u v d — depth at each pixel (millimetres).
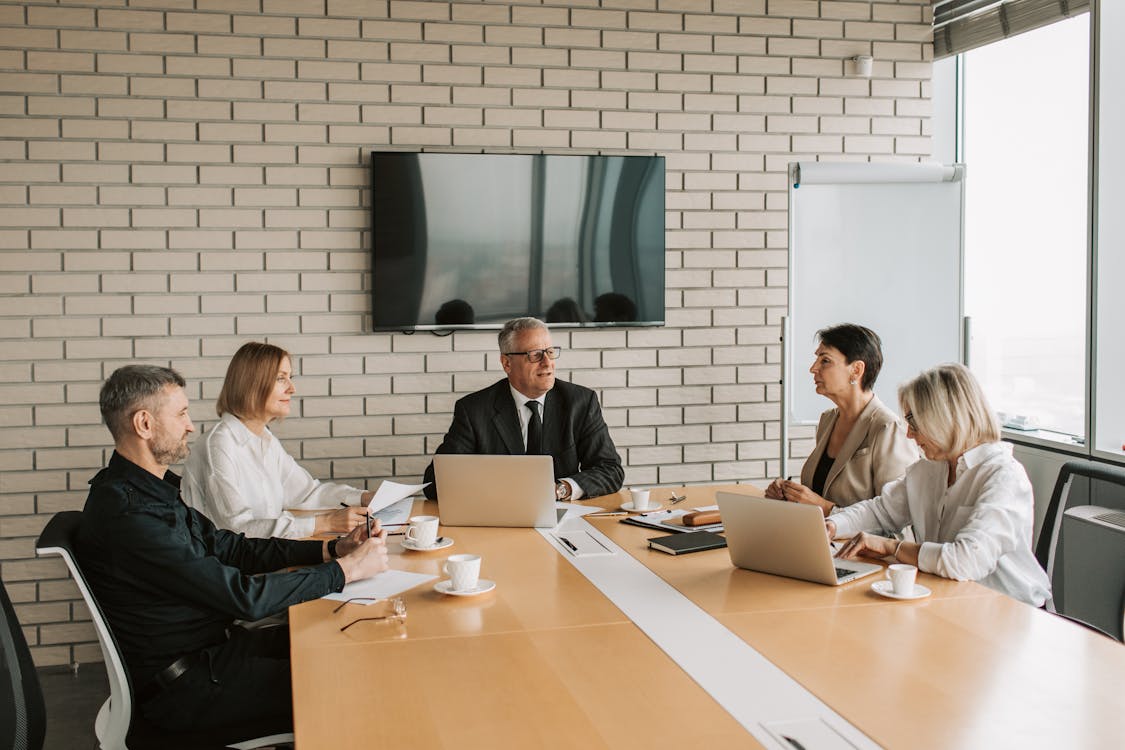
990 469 2521
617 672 1744
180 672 2146
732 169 4426
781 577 2359
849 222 4379
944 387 2564
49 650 3928
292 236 4043
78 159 3875
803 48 4465
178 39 3924
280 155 4023
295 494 3363
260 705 2127
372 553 2387
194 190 3959
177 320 3973
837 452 3354
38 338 3877
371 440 4148
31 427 3887
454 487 2900
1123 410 3588
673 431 4441
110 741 2064
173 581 2127
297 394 4086
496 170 4152
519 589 2277
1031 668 1745
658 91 4336
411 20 4098
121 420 2168
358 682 1710
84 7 3850
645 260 4328
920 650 1840
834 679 1699
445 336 4191
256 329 4035
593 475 3383
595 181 4258
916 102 4590
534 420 3545
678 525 2875
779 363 4520
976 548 2334
